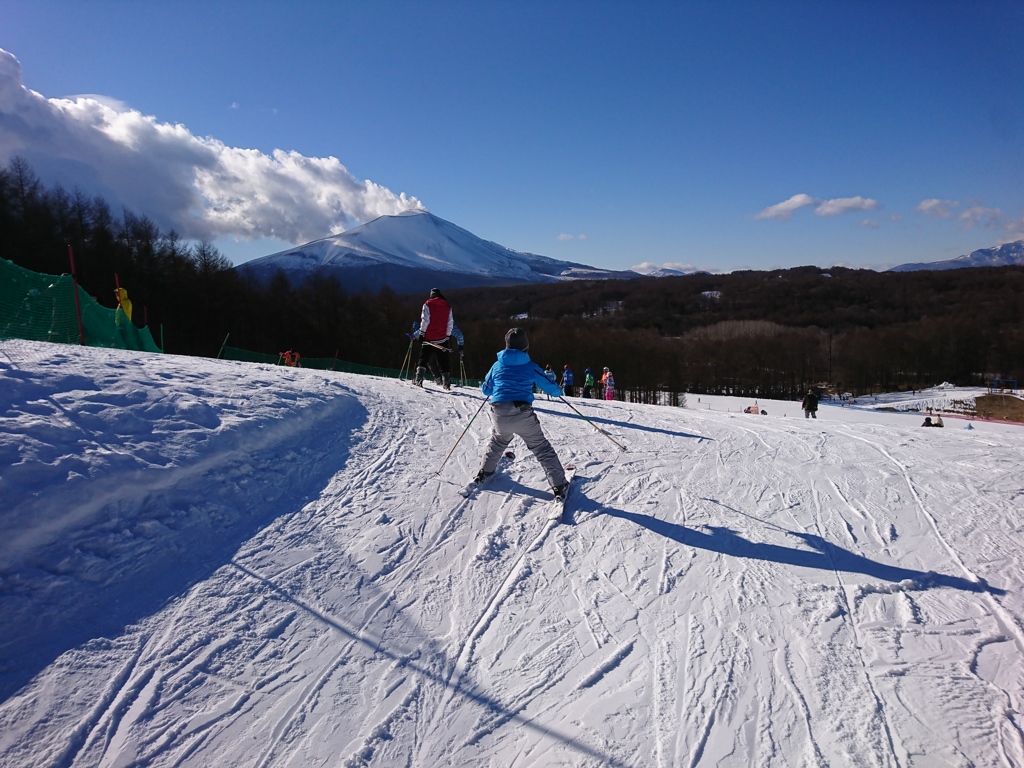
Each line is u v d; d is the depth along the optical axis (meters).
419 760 2.41
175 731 2.45
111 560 3.32
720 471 5.97
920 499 5.29
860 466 6.27
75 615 2.95
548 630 3.28
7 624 2.77
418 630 3.23
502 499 4.98
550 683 2.87
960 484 5.69
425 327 9.66
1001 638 3.25
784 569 3.98
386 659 2.99
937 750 2.46
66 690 2.55
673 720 2.64
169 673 2.74
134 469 3.89
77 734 2.37
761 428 8.23
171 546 3.60
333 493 4.73
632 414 9.23
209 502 4.08
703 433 7.70
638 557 4.10
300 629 3.15
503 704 2.73
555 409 9.23
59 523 3.31
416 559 3.94
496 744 2.50
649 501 5.06
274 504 4.39
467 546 4.16
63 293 11.70
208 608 3.20
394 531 4.25
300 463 5.09
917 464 6.35
